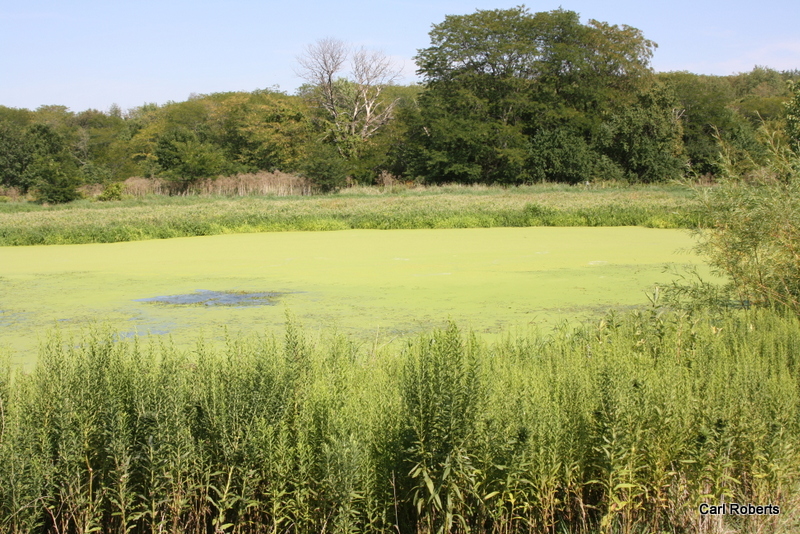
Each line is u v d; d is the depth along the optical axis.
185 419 3.26
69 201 41.59
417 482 3.14
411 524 3.25
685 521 3.34
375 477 3.14
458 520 3.13
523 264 12.27
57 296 10.05
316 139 47.94
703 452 3.24
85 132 64.50
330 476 2.93
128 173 54.12
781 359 4.57
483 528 3.17
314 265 12.88
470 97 46.06
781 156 6.34
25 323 8.16
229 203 34.59
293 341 4.16
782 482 3.40
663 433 3.35
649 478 3.37
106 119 72.00
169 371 3.44
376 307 8.69
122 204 38.19
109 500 3.17
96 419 3.27
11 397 3.58
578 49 46.03
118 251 16.14
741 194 6.35
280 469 3.06
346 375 4.00
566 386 3.74
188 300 9.59
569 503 3.36
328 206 29.52
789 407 3.61
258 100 59.06
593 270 11.27
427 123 48.06
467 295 9.34
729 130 45.03
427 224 21.69
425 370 3.23
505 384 3.62
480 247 15.22
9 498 2.94
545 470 3.18
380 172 51.16
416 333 7.12
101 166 56.12
